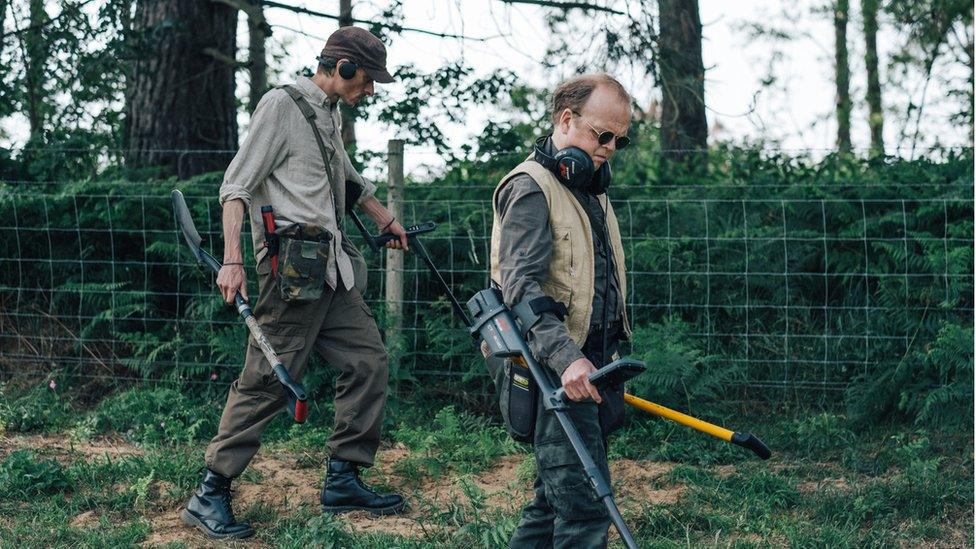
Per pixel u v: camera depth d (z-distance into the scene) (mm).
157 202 6000
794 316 5855
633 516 3705
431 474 4320
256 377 3582
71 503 3816
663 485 4238
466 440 4750
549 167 2387
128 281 6039
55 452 4594
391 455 4652
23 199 6035
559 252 2359
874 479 4277
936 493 3955
